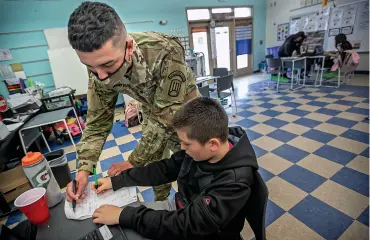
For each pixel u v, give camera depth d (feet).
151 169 2.79
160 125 2.65
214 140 2.03
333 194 5.36
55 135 10.48
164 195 4.45
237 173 2.05
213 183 2.14
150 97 2.72
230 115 11.88
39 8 13.14
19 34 12.97
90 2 1.75
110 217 2.09
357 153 6.93
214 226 1.90
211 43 21.17
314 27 19.84
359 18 16.87
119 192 2.55
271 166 6.81
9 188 5.82
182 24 18.63
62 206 2.42
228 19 21.26
